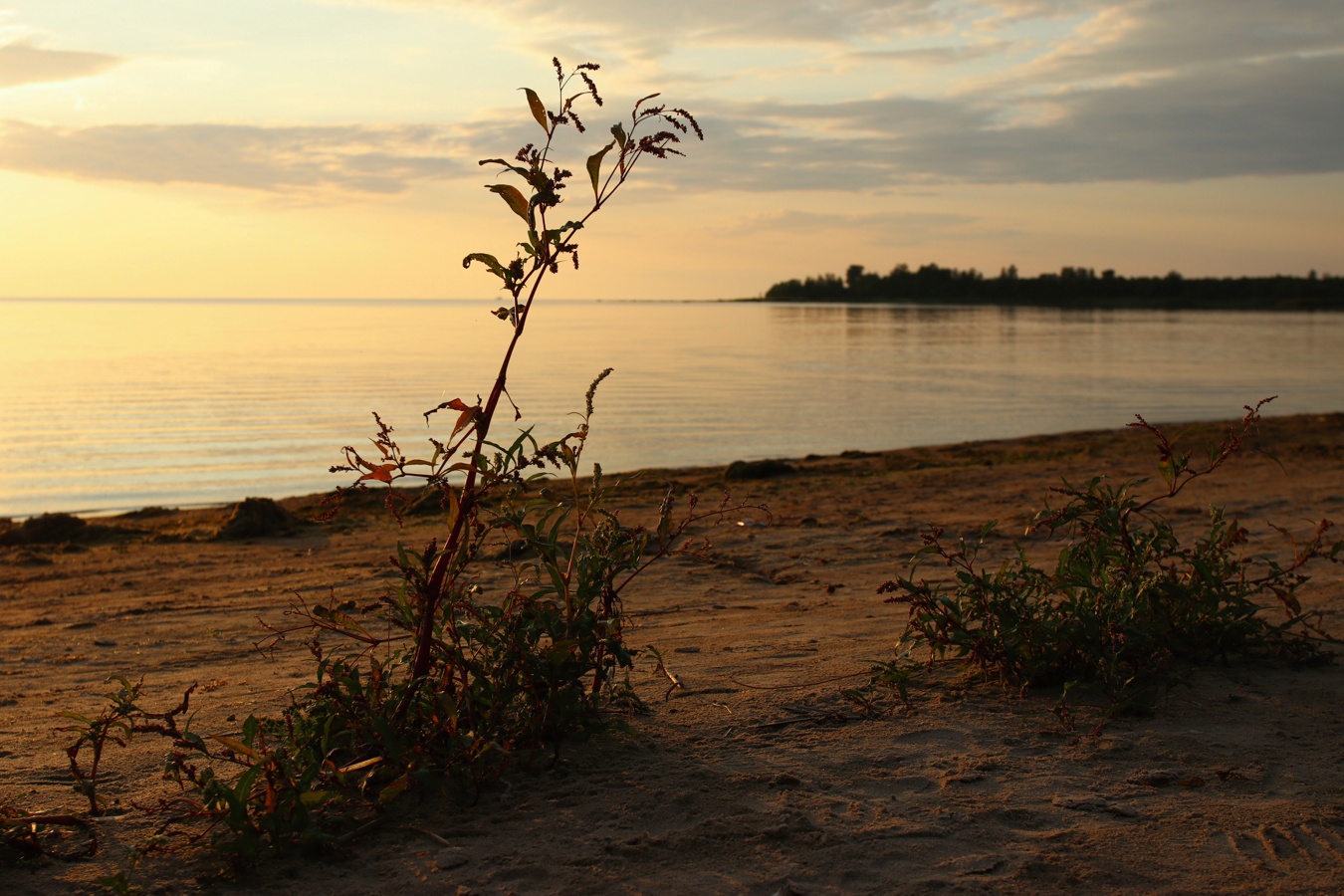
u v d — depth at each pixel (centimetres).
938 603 449
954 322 16325
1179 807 313
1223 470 1681
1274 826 298
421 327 15000
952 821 302
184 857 282
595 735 371
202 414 3841
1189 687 426
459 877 269
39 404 4156
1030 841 290
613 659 360
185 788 333
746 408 4200
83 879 270
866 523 1168
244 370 6091
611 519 363
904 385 5319
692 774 338
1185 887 264
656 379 5669
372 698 327
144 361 6825
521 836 292
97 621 791
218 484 2431
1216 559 487
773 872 271
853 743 370
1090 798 319
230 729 410
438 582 329
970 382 5503
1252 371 6262
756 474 1928
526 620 344
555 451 341
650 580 838
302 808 283
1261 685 434
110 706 484
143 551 1297
